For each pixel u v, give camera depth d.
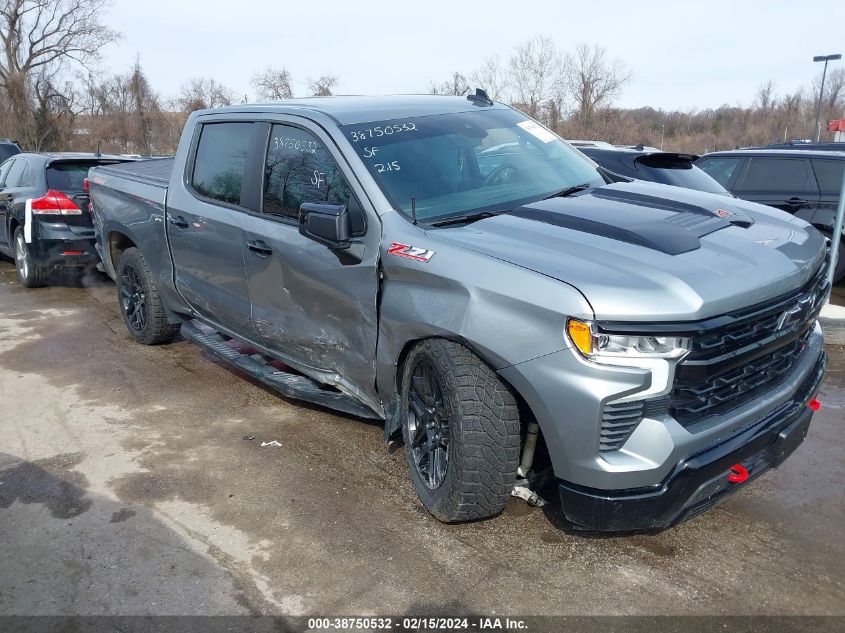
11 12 45.16
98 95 38.84
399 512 3.53
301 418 4.70
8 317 7.36
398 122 4.10
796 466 3.94
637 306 2.66
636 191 3.97
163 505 3.64
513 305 2.87
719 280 2.81
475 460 3.05
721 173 8.75
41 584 3.04
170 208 5.18
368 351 3.64
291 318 4.13
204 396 5.11
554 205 3.62
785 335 3.04
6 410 4.91
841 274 8.01
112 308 7.66
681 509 2.82
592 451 2.75
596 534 3.31
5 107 40.72
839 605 2.81
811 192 8.04
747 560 3.10
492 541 3.27
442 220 3.52
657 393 2.70
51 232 8.08
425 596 2.91
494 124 4.41
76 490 3.81
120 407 4.93
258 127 4.48
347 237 3.52
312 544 3.28
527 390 2.86
